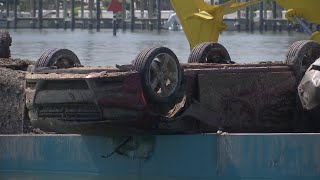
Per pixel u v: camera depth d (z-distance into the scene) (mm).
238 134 20266
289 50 23766
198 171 20609
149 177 21016
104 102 19641
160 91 20547
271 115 22844
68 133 21656
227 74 21969
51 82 20188
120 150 21297
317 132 22953
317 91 21938
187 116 21047
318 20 39531
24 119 26828
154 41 119625
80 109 19938
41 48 81188
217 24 40844
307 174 19781
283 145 19922
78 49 81312
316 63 22328
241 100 22188
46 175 22156
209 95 21562
